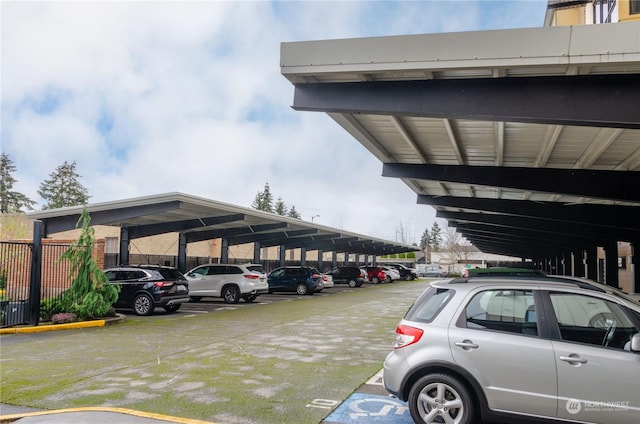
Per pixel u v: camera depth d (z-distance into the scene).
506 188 13.44
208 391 6.93
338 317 15.98
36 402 6.46
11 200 62.78
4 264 14.75
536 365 4.79
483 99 7.20
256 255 31.55
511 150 11.70
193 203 18.20
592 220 18.20
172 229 22.00
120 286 16.17
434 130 10.39
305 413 5.98
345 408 6.18
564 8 17.84
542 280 5.29
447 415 5.03
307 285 27.36
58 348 10.36
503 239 37.56
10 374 7.98
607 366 4.61
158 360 9.05
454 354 5.04
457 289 5.38
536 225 23.48
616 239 20.80
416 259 100.56
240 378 7.67
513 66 6.53
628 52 6.08
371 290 32.94
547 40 6.39
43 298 15.17
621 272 31.16
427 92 7.43
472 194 19.22
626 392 4.54
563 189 12.98
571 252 35.62
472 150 11.97
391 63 6.96
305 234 31.53
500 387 4.86
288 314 16.95
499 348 4.92
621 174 12.65
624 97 6.69
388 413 5.99
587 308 4.96
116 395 6.74
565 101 6.88
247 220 24.75
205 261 34.12
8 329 12.59
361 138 10.95
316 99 7.84
